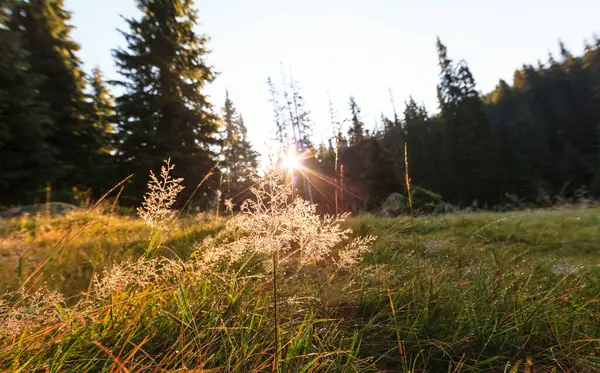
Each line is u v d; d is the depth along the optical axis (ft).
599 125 147.64
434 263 8.15
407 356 4.83
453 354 4.78
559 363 4.49
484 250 9.59
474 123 122.01
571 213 21.16
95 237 12.10
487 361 4.34
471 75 130.72
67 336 4.14
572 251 11.08
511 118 183.11
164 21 53.52
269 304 5.33
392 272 6.86
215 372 3.97
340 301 6.13
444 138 156.56
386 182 76.02
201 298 5.39
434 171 133.69
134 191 44.93
